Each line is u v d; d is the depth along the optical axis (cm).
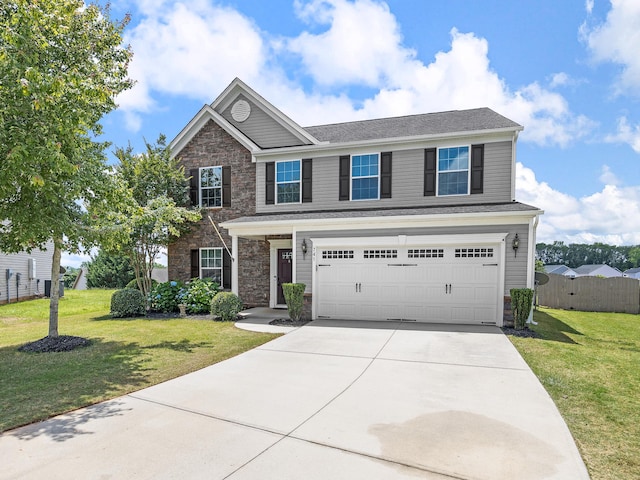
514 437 382
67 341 816
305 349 767
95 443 368
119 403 479
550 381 568
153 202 1001
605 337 971
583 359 702
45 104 552
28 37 557
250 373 608
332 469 320
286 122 1451
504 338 851
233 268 1299
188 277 1528
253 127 1511
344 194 1345
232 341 853
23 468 321
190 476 309
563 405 480
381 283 1098
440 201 1243
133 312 1255
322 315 1147
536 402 479
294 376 591
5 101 546
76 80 574
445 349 754
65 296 2061
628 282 1608
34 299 1922
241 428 402
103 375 603
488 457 342
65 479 304
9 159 512
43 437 381
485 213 996
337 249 1136
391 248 1091
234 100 1541
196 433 390
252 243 1461
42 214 664
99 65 774
